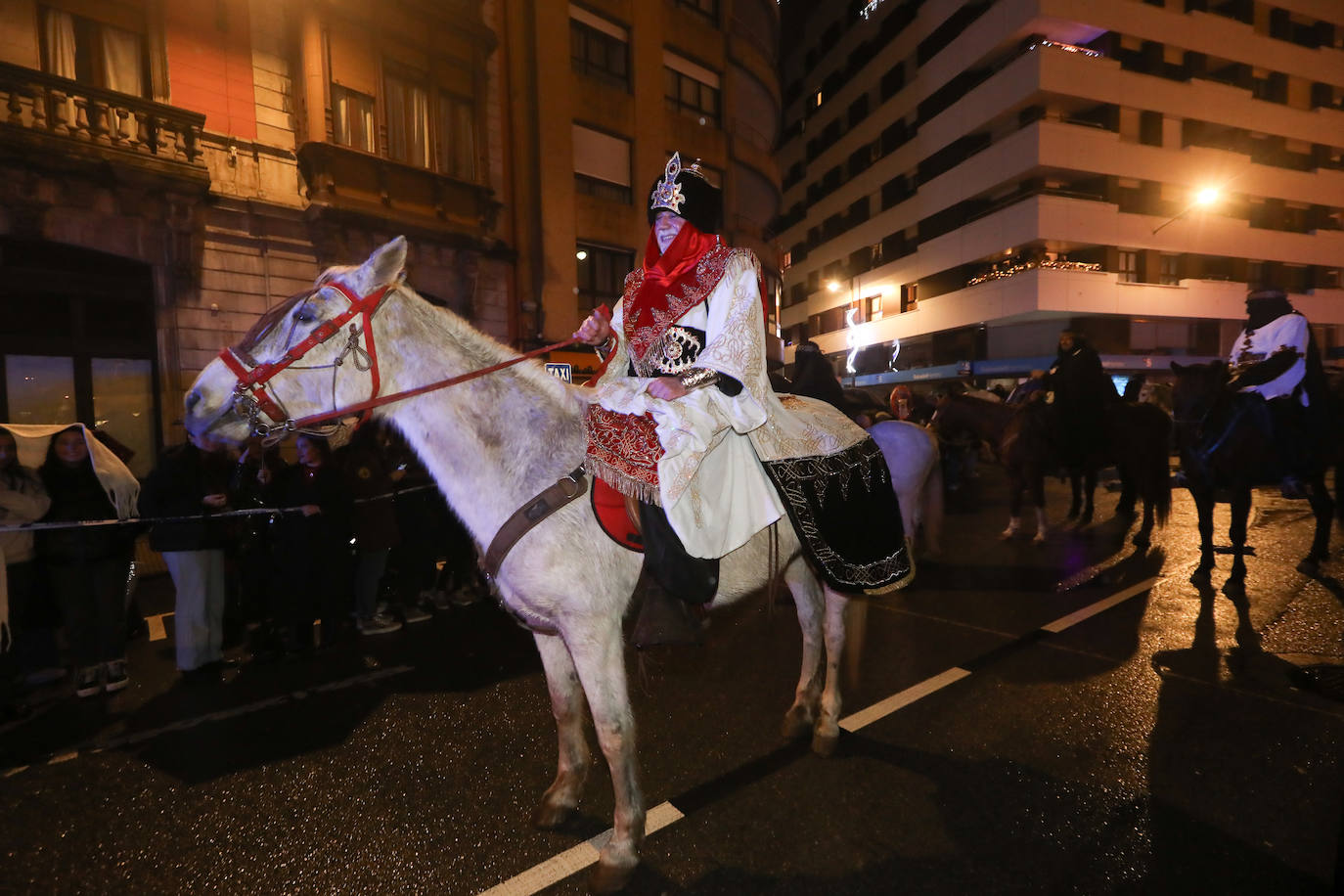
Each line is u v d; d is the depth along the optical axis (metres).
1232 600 5.80
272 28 10.88
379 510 5.75
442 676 4.78
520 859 2.75
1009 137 27.75
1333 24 31.38
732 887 2.53
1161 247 28.78
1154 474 7.77
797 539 3.04
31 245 9.09
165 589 7.66
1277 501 11.10
